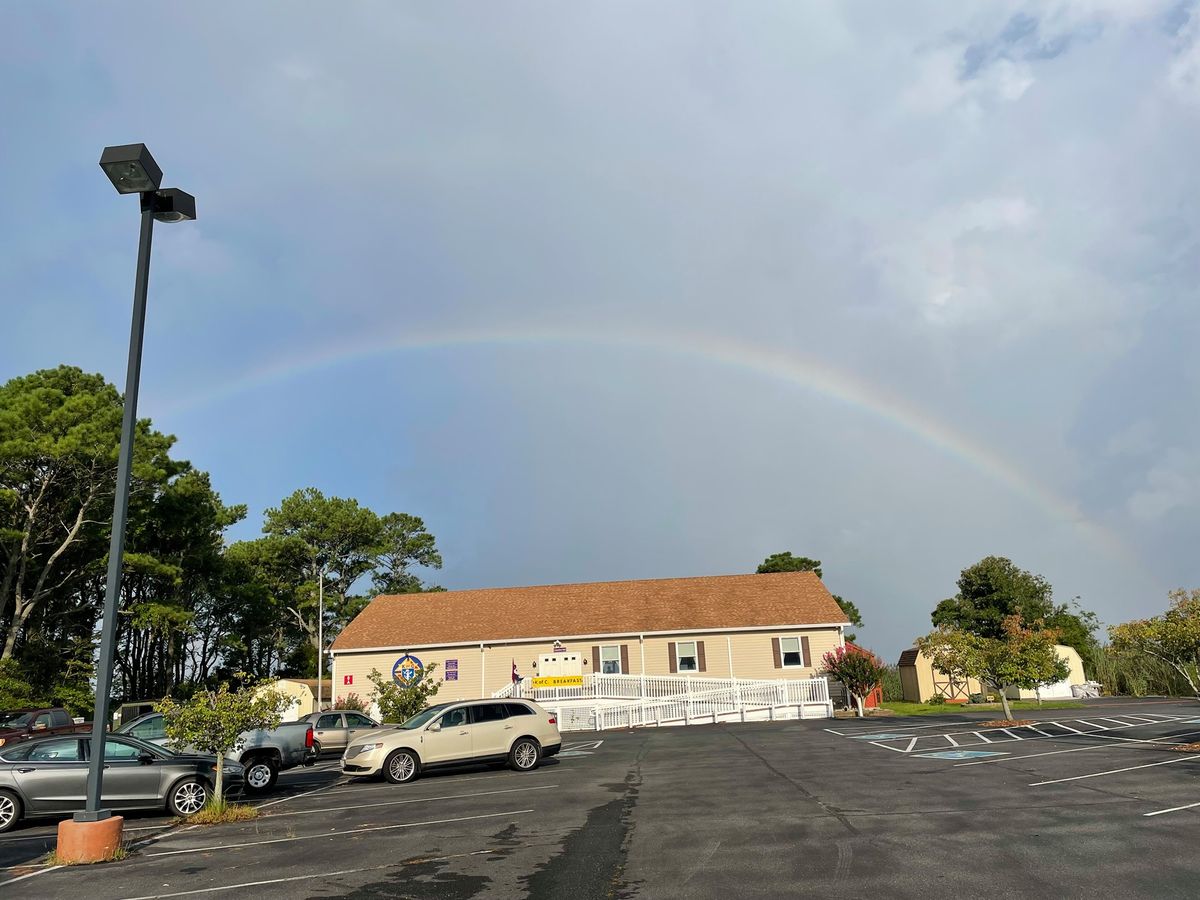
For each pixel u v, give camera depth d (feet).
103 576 152.66
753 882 26.61
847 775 50.75
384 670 134.41
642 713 112.88
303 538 223.71
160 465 145.48
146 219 41.55
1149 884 24.48
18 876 33.06
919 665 145.59
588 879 28.04
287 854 35.24
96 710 37.17
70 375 147.95
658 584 146.41
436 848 34.71
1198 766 47.96
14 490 126.93
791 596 137.18
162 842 39.78
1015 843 30.48
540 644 133.08
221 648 207.10
